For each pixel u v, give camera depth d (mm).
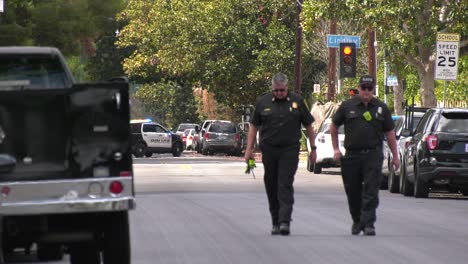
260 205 52531
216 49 153875
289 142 37750
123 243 26812
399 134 65812
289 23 152375
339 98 124375
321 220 44219
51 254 31578
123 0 113875
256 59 153500
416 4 83438
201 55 153750
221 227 41062
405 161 63000
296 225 41969
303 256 32031
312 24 90375
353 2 85938
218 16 152750
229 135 157625
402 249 33906
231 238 37062
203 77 155625
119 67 181375
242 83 155500
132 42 167125
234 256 32031
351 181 38719
